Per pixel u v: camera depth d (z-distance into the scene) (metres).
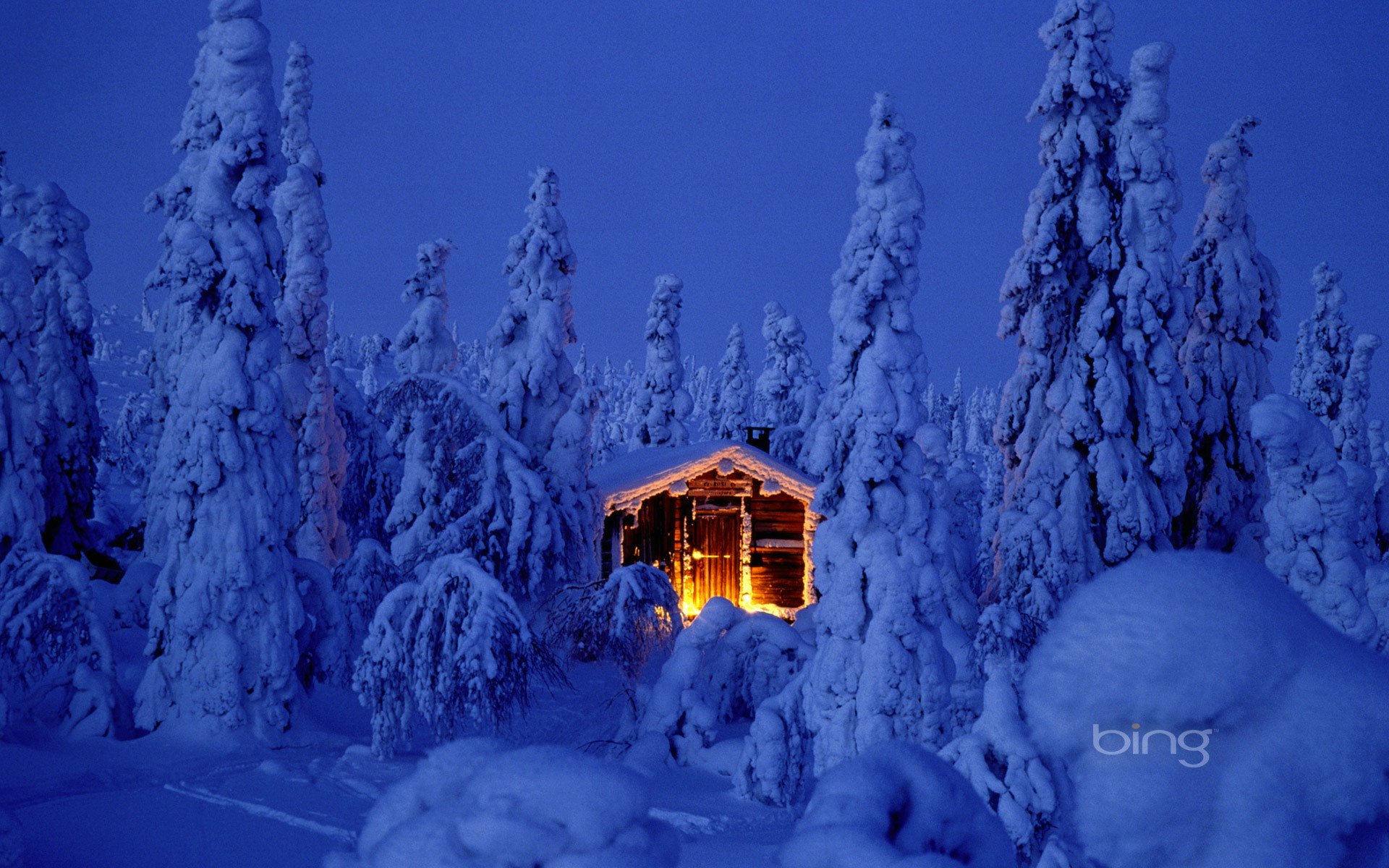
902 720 17.67
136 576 28.23
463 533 28.20
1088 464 27.41
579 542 30.66
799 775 18.33
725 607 24.69
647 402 49.47
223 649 20.70
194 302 21.19
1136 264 27.33
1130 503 26.67
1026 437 28.20
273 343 21.95
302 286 34.28
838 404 19.08
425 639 19.47
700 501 39.41
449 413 29.31
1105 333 27.28
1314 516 12.55
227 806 16.92
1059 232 28.33
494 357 32.22
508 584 28.67
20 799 16.80
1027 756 10.15
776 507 39.69
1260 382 30.75
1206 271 30.98
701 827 16.19
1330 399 41.16
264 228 22.47
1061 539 26.80
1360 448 40.81
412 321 37.41
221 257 21.56
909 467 18.64
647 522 38.62
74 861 14.23
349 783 18.23
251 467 21.45
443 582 19.80
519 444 29.41
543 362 31.30
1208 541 30.17
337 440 35.62
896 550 18.20
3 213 33.12
